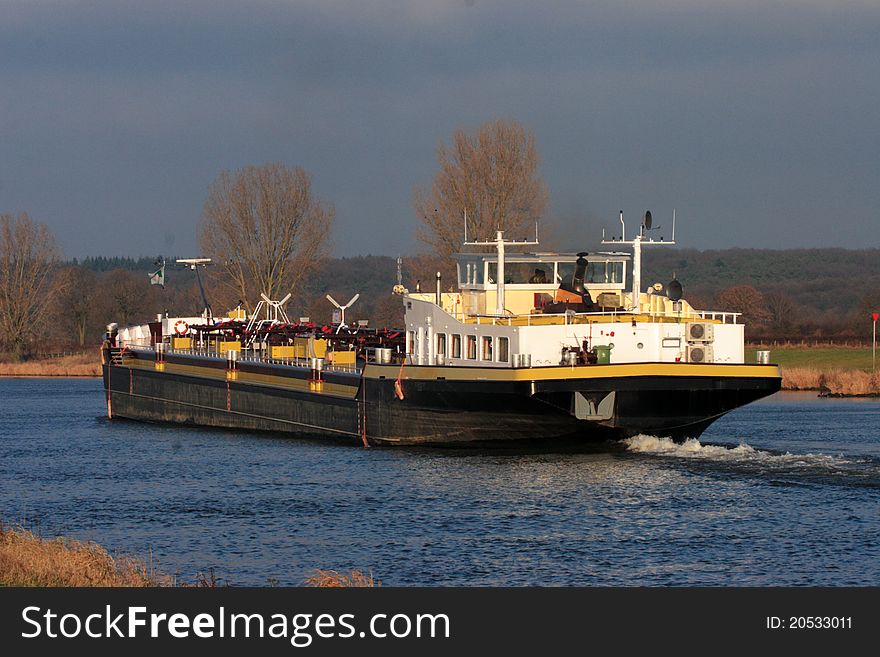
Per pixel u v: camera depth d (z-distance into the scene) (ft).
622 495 428.97
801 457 493.77
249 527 402.72
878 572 337.31
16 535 341.21
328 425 601.21
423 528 392.47
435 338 546.67
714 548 361.92
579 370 466.70
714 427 639.35
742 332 485.15
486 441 517.14
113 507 444.96
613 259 546.26
